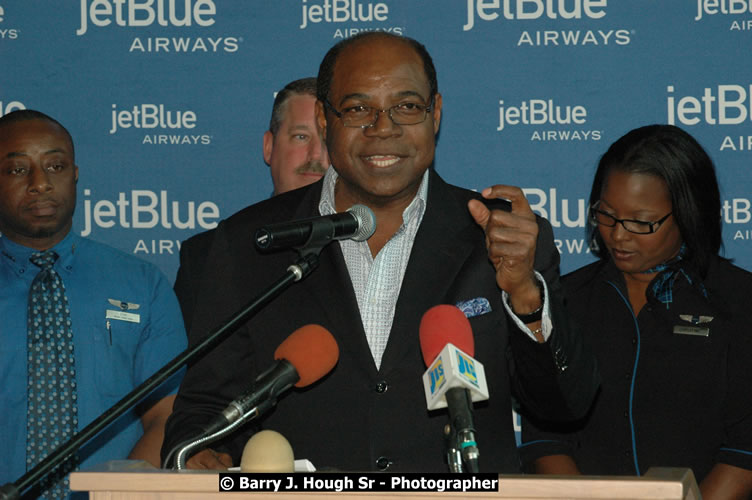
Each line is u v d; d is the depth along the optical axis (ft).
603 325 12.28
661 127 12.26
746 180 15.40
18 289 13.37
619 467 11.73
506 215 7.88
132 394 7.23
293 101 15.51
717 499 11.10
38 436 12.65
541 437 12.12
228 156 16.11
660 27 15.57
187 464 8.18
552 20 15.78
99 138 16.11
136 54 16.12
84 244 13.96
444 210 10.26
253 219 10.59
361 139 9.33
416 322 9.57
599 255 12.87
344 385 9.49
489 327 9.54
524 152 15.83
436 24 15.92
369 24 15.98
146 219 16.10
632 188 11.70
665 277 12.00
